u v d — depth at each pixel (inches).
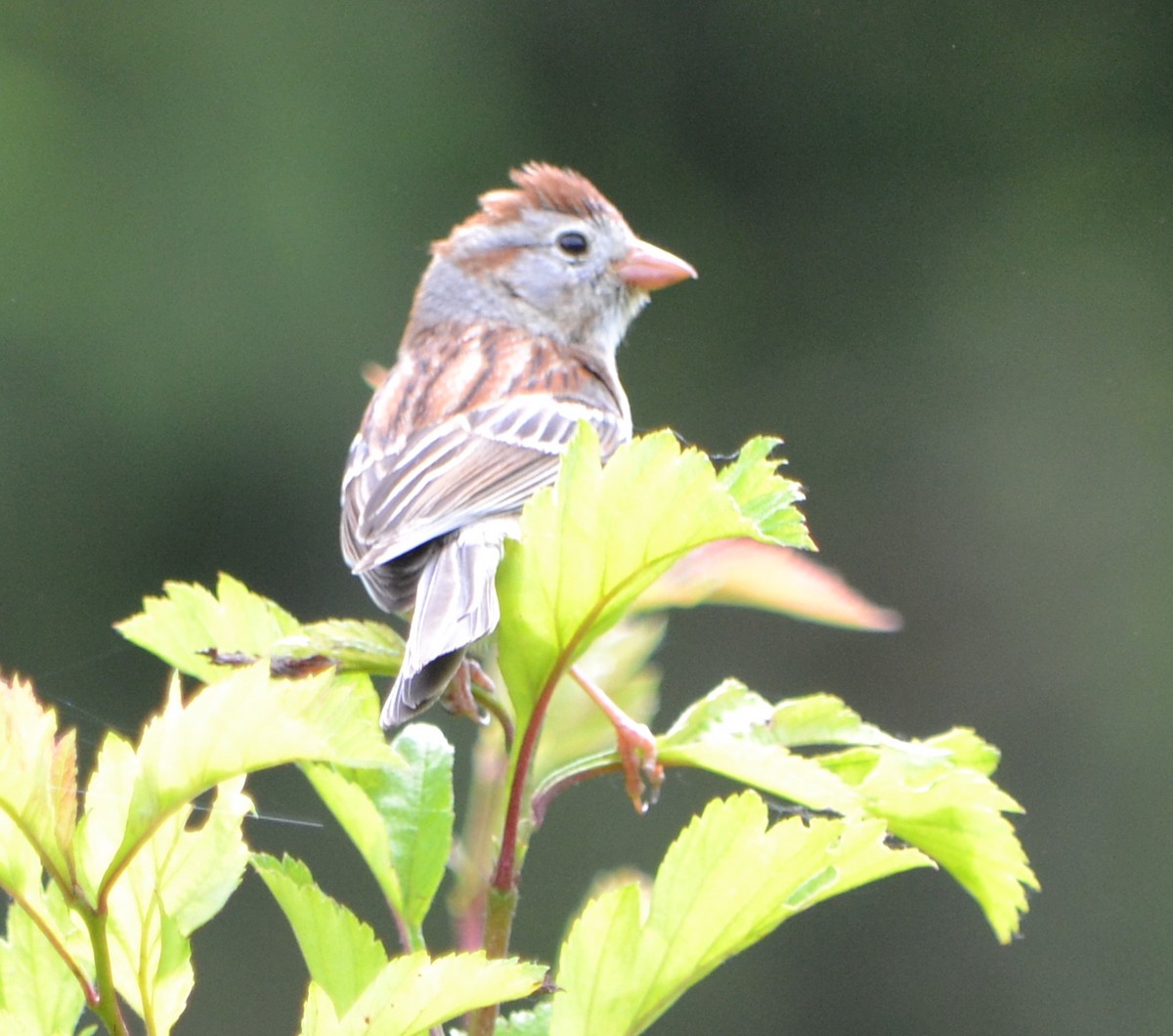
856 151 610.5
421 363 259.3
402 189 565.3
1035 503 558.3
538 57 597.0
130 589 512.1
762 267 600.7
